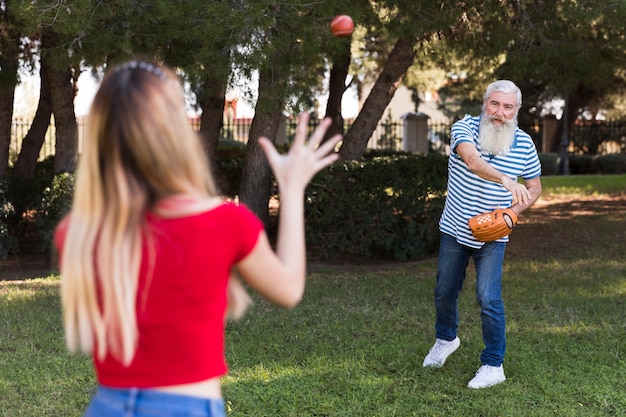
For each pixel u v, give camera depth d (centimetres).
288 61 741
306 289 812
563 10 873
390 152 1353
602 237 1155
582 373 525
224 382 508
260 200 1020
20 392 493
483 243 482
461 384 507
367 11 794
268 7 685
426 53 1111
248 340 611
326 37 701
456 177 482
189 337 180
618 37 961
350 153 1052
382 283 850
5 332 634
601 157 2523
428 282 856
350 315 702
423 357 561
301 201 195
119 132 177
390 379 514
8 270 941
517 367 532
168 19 695
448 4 872
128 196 176
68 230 182
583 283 845
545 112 2795
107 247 176
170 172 179
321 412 458
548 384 501
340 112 1198
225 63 693
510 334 630
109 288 176
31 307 727
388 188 967
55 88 991
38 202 949
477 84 1812
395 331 644
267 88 749
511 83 469
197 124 1873
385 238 975
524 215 1398
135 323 177
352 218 967
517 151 473
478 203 473
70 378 518
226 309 189
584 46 988
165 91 182
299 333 632
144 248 178
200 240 180
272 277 188
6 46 909
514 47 998
